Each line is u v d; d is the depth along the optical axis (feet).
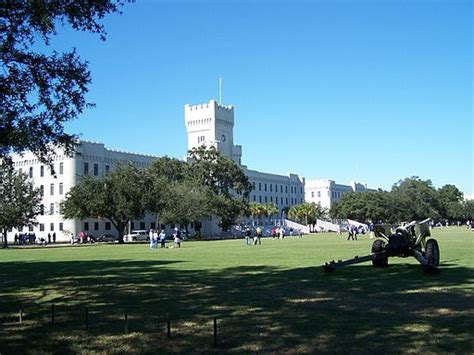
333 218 527.81
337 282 62.23
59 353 31.32
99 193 251.19
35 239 310.24
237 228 401.29
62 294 57.41
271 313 42.42
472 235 239.91
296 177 636.89
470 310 41.91
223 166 340.39
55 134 53.98
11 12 47.85
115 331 36.91
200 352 30.83
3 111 50.83
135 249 171.94
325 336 33.94
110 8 50.85
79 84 53.06
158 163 326.03
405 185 533.55
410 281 61.67
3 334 36.45
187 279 69.97
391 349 30.45
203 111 482.28
